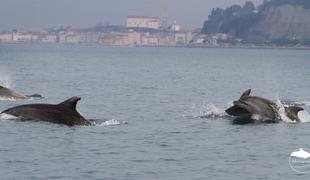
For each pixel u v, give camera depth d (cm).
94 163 5650
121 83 17625
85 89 14912
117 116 9162
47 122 7738
